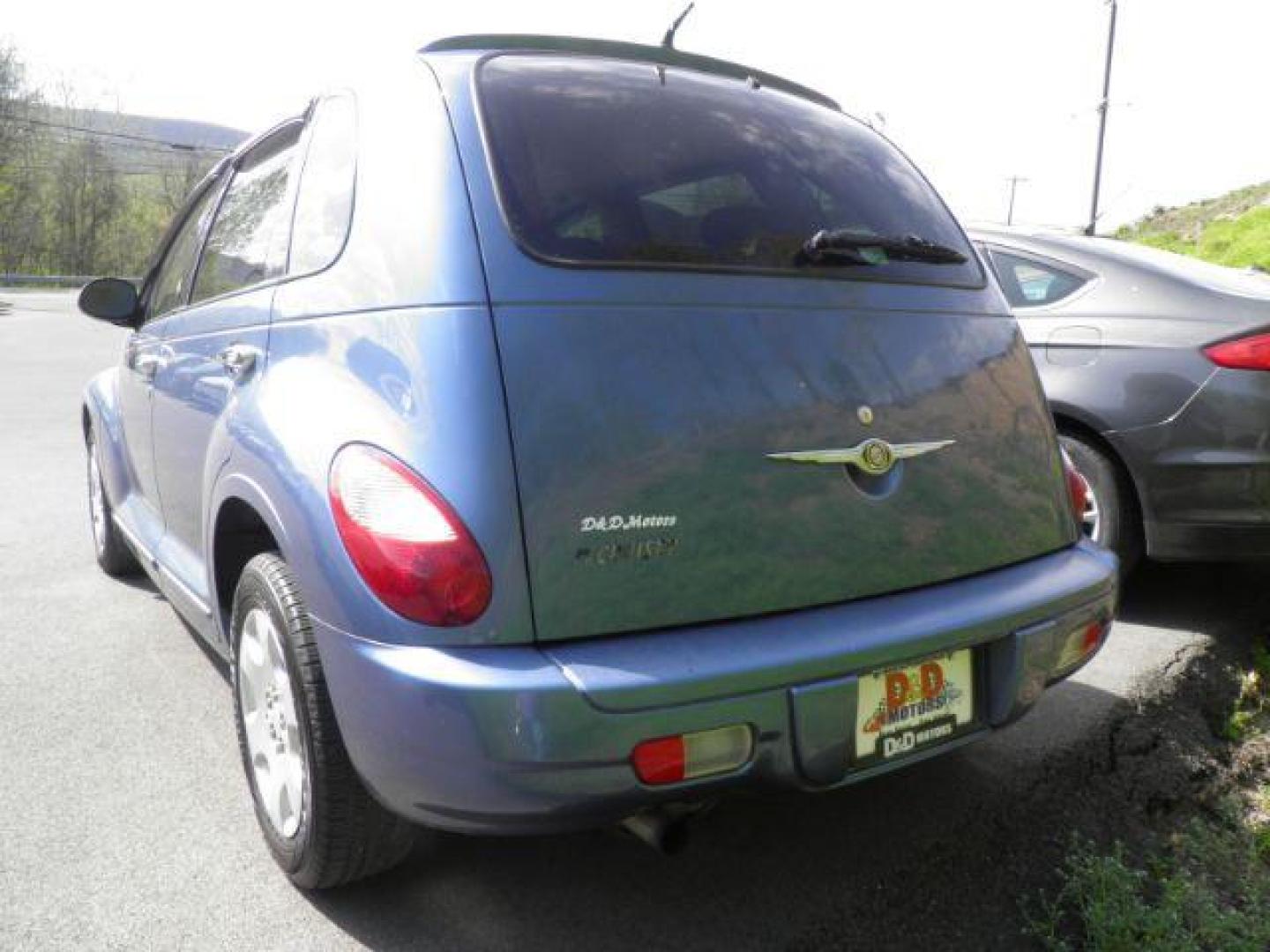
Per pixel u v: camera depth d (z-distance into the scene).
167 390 3.32
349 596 1.89
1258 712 3.55
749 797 1.98
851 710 1.96
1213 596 4.56
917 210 2.64
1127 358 4.05
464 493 1.81
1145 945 2.23
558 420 1.86
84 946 2.18
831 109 2.86
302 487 2.03
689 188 2.22
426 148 2.14
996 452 2.38
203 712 3.35
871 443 2.13
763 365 2.05
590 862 2.51
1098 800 2.86
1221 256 25.59
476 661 1.77
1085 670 3.71
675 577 1.90
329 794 2.08
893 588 2.15
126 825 2.66
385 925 2.27
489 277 1.93
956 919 2.32
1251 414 3.78
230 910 2.31
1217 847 2.68
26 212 48.59
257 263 2.78
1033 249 4.53
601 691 1.73
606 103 2.30
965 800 2.80
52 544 5.37
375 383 2.01
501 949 2.19
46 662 3.76
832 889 2.40
